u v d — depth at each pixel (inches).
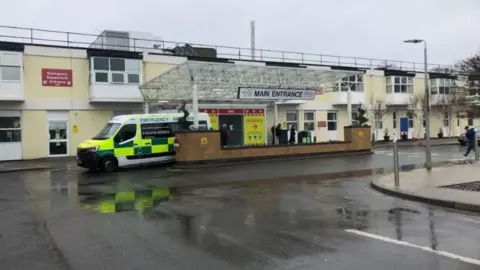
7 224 325.4
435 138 1779.0
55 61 1024.9
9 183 600.1
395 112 1680.6
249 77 1025.5
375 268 212.4
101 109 1075.9
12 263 229.5
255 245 256.7
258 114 1322.6
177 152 794.2
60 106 1029.2
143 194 475.2
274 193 469.7
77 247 258.1
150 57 1137.4
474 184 473.1
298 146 945.5
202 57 1216.8
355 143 1027.3
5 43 948.6
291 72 1020.5
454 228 297.7
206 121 894.4
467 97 1759.4
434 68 2094.0
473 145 898.7
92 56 1038.4
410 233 284.7
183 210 373.4
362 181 566.6
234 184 552.1
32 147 1001.5
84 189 523.5
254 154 881.5
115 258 234.5
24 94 988.6
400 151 1113.4
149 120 796.6
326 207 382.6
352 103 1523.1
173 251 246.2
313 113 1453.0
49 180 631.8
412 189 453.4
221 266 218.2
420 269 210.7
